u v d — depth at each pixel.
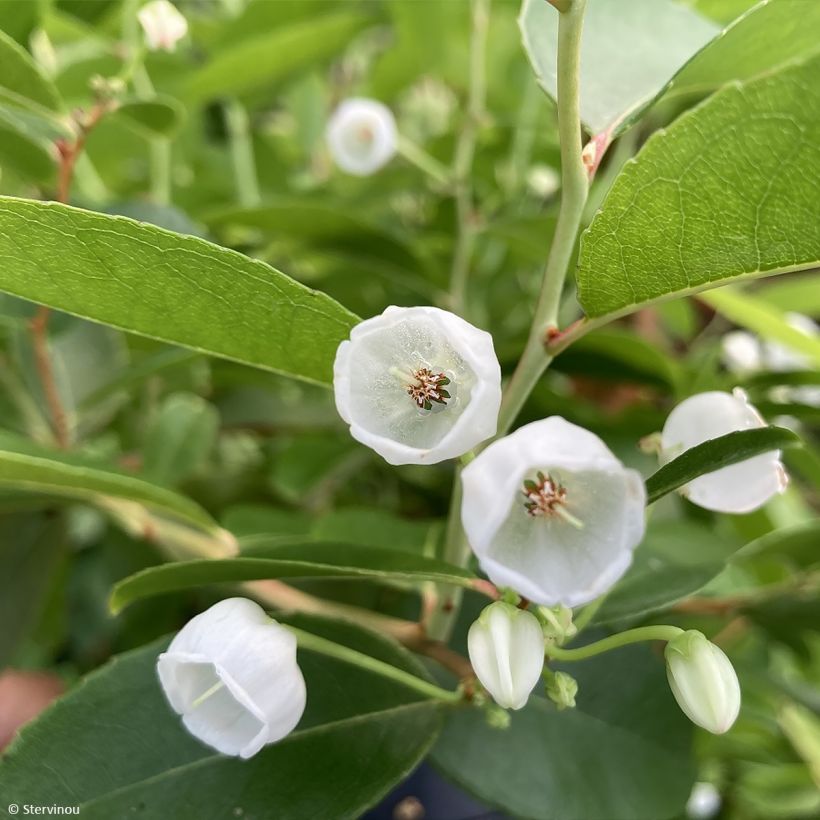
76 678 0.12
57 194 0.09
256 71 0.13
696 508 0.12
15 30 0.09
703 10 0.09
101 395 0.10
